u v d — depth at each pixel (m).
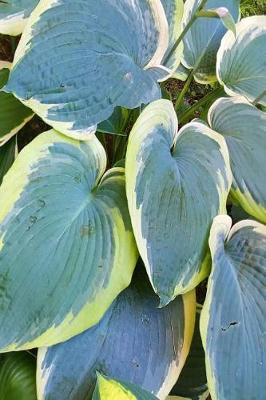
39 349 0.82
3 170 0.96
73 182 0.84
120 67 0.87
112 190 0.87
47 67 0.82
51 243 0.79
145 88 0.89
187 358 0.97
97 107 0.84
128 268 0.82
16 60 0.80
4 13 0.96
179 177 0.87
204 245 0.87
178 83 1.37
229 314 0.86
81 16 0.85
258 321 0.87
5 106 0.96
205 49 1.14
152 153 0.86
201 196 0.88
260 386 0.85
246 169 0.97
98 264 0.81
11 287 0.77
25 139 1.10
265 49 1.13
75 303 0.79
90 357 0.84
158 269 0.81
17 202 0.80
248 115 1.02
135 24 0.90
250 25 1.12
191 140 0.93
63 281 0.79
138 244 0.80
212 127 1.02
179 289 0.83
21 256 0.78
